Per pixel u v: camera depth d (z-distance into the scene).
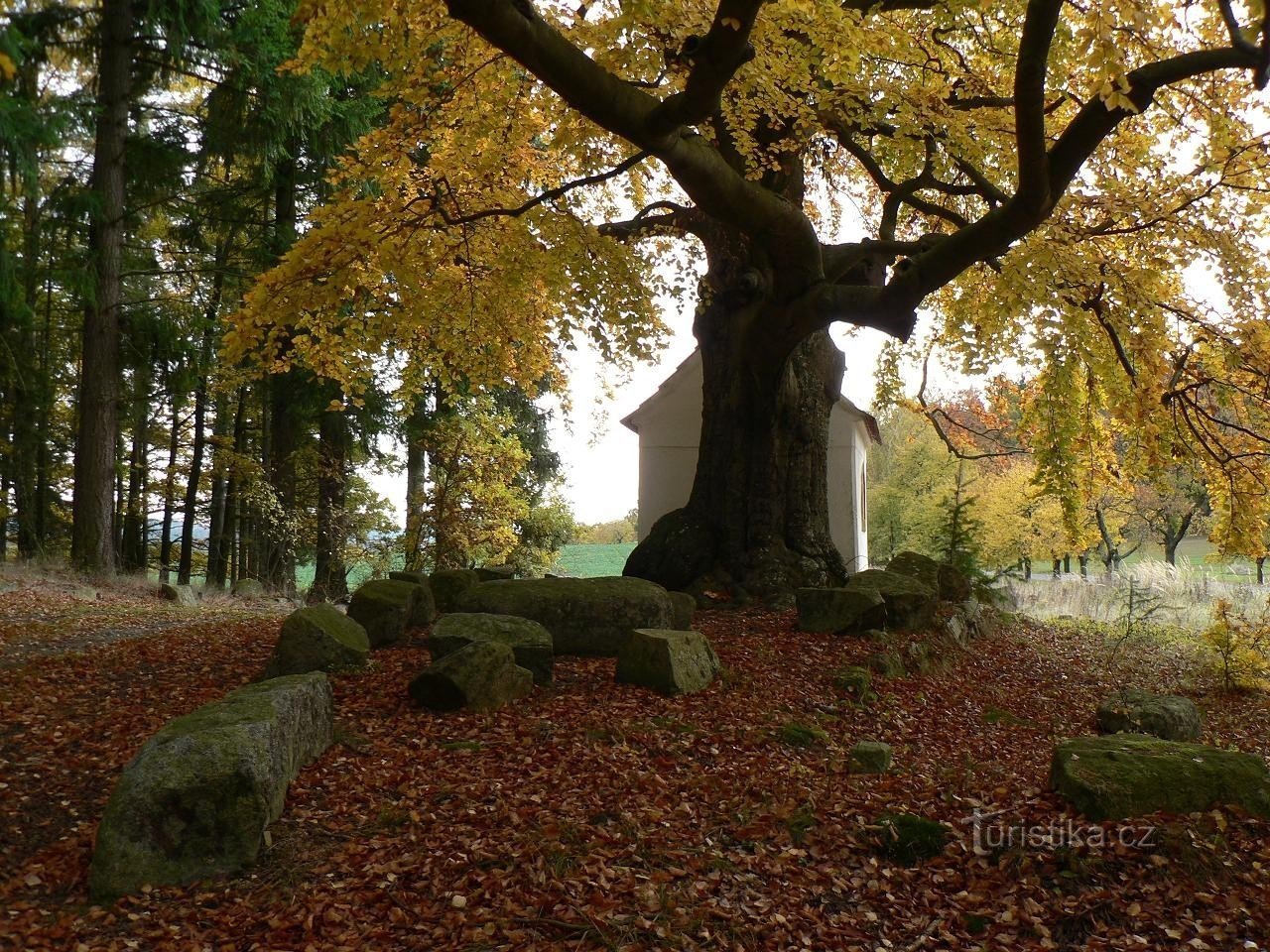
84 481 18.59
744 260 12.91
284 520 22.45
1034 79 7.52
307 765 6.59
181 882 5.20
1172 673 13.35
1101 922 4.54
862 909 4.87
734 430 13.23
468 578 12.25
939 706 9.57
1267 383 10.24
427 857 5.39
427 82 9.76
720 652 10.02
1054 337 9.23
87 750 7.18
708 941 4.56
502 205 10.72
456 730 7.43
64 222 18.11
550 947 4.50
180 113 21.34
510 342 12.98
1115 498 31.17
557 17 9.39
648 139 7.72
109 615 13.87
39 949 4.59
